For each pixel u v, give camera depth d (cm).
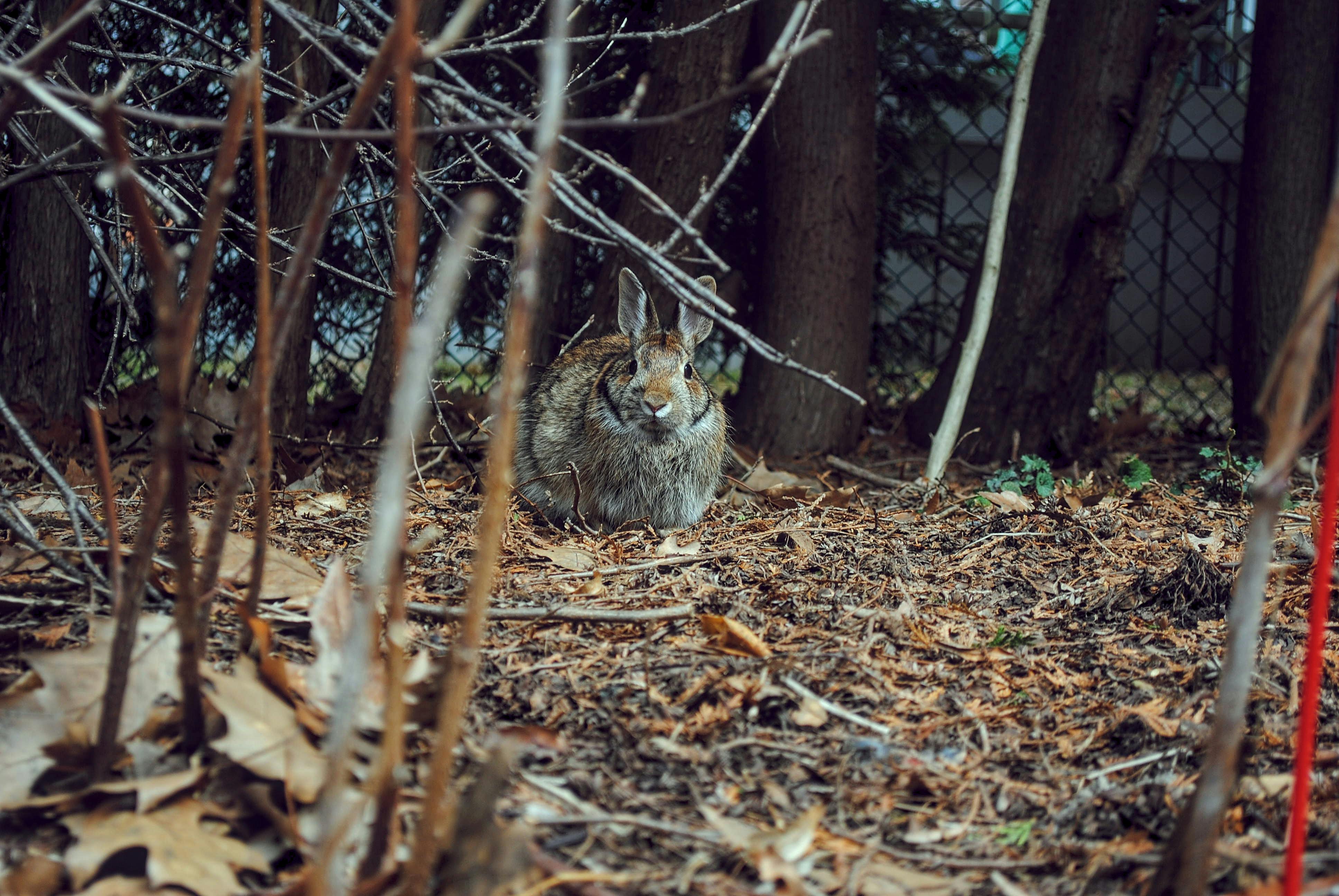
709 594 376
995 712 297
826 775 260
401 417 148
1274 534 477
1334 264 150
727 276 734
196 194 436
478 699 281
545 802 237
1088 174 681
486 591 168
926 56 834
